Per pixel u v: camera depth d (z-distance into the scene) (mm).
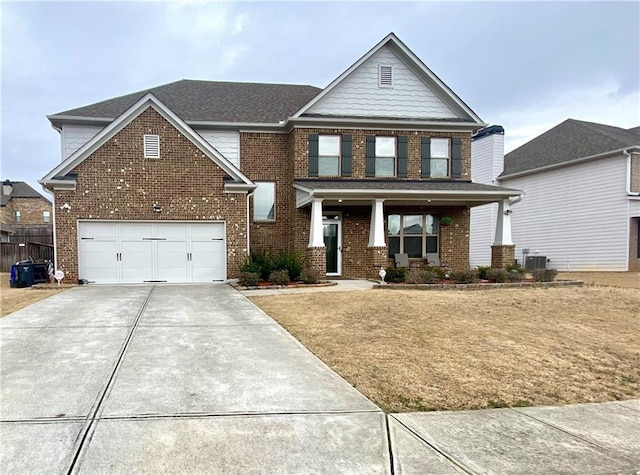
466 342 6195
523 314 8188
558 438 3393
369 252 13883
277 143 15672
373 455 3027
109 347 5621
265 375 4645
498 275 12352
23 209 44406
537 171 22406
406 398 4164
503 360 5461
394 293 10430
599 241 19656
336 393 4168
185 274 13430
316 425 3465
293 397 4035
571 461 3014
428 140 15656
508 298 9883
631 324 7555
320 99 15156
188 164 13328
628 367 5363
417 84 15781
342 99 15352
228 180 13578
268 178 15609
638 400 4340
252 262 12961
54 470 2717
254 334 6469
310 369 4879
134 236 13070
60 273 11898
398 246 15820
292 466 2850
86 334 6309
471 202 15062
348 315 7828
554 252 21781
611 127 24125
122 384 4266
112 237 12930
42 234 23547
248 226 14070
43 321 7180
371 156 15297
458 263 15969
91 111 14945
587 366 5352
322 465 2875
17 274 12188
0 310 8227
